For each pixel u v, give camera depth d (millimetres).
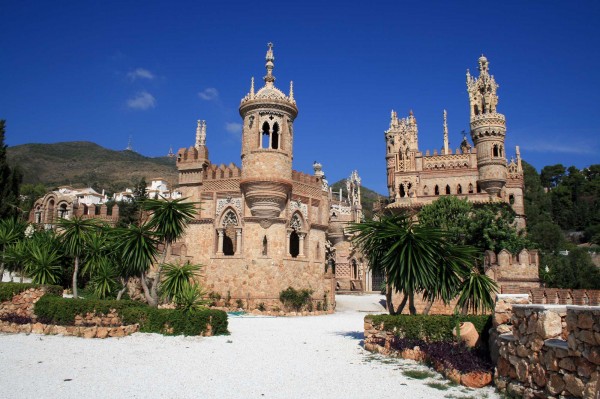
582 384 10812
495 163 66188
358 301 62188
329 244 76875
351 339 26703
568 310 11680
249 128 47844
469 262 23578
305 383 16062
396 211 67750
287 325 34156
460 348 18734
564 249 96938
